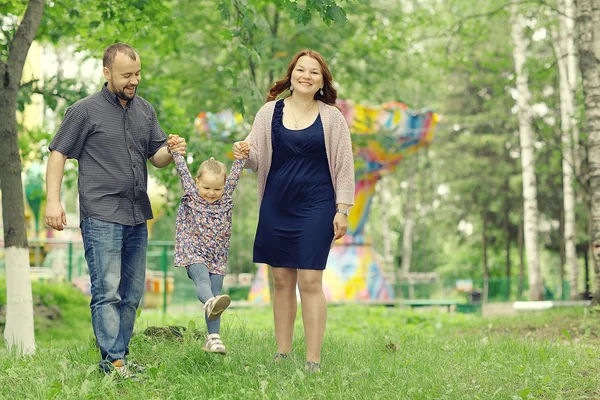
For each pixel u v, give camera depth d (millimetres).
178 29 14258
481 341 8367
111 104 5668
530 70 19094
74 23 12883
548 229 41750
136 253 5867
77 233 29484
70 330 13820
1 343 11422
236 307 20469
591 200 12875
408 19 21250
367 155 22844
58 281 19109
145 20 12648
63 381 5402
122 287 5898
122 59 5531
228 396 5062
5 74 9234
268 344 7020
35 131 15516
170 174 14445
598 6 12930
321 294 5973
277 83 6195
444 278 48156
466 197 42344
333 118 5980
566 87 23781
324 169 5969
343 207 5926
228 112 18438
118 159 5648
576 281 25109
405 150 22375
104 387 5152
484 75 22828
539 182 39594
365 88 21719
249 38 9664
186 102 19625
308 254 5863
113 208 5613
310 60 5984
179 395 5145
